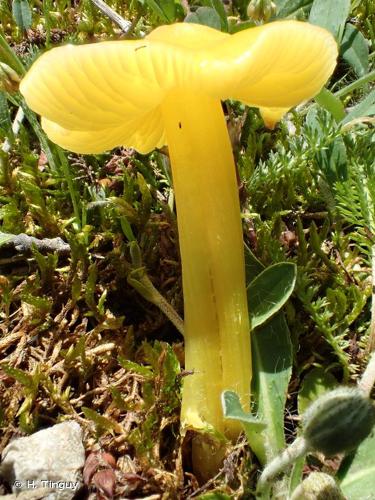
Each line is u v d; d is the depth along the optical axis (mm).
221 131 85
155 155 129
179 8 139
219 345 87
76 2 164
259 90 83
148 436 93
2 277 113
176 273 117
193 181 84
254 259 105
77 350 103
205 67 70
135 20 138
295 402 102
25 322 109
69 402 101
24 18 148
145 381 99
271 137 134
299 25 69
